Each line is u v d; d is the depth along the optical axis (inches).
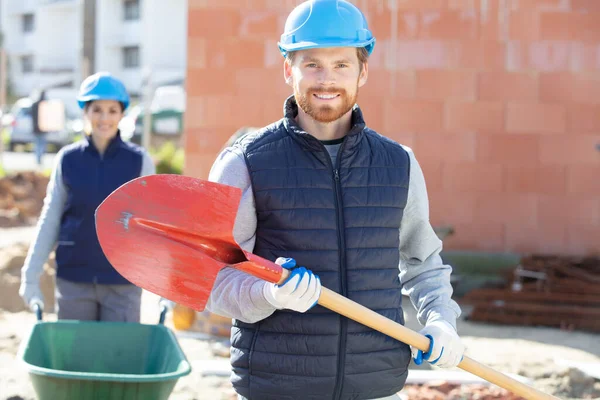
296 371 107.6
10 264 328.5
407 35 374.9
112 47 1732.3
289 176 109.8
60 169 187.0
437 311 116.8
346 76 110.2
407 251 122.2
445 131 375.2
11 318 298.2
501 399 214.5
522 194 373.7
